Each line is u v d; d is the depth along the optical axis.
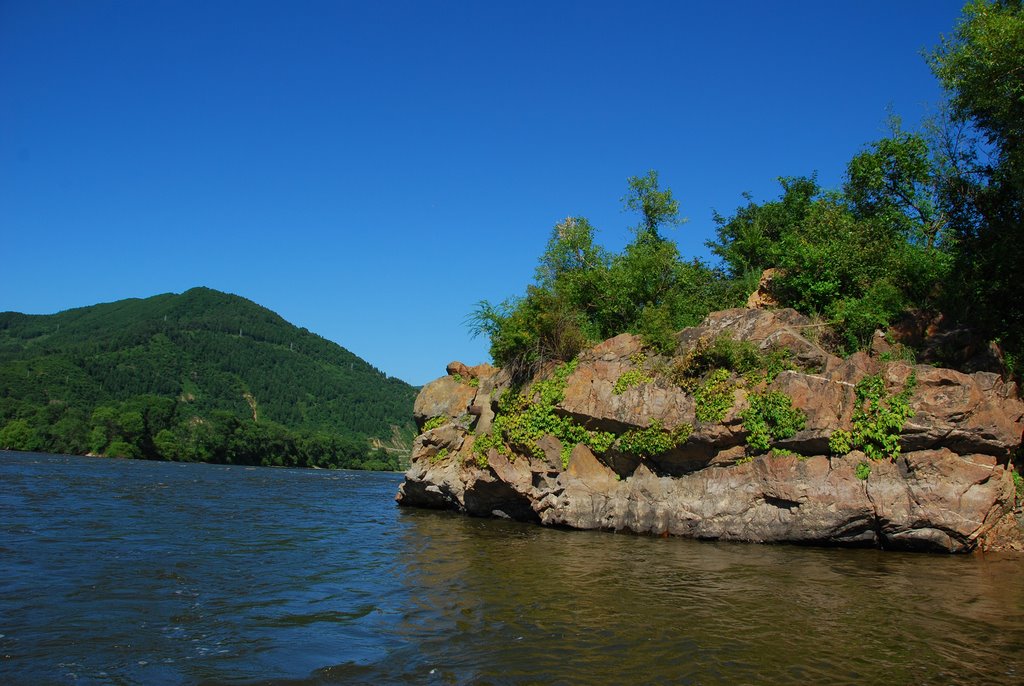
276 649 7.31
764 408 15.66
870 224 20.03
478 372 28.70
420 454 26.78
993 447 14.30
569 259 27.48
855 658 7.23
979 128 19.48
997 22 16.67
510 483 19.78
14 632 7.75
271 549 14.25
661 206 28.67
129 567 11.67
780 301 19.97
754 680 6.53
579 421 18.59
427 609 9.09
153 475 44.31
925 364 16.00
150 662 6.85
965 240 19.42
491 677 6.49
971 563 13.12
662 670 6.75
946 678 6.69
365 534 17.16
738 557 13.48
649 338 18.19
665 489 16.89
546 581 10.97
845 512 14.64
